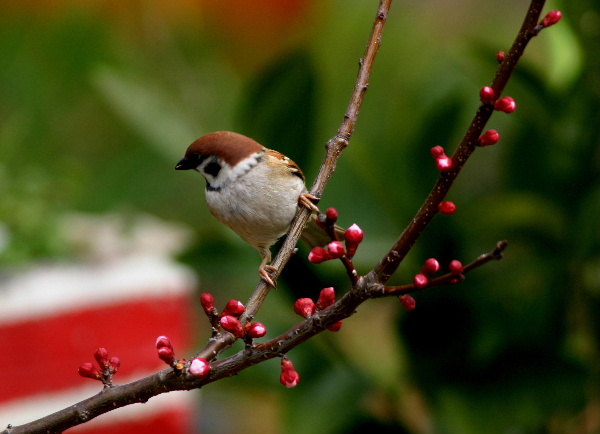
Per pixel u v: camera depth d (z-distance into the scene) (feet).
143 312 27.81
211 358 12.53
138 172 37.06
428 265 11.50
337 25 24.06
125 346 27.45
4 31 38.60
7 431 12.58
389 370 22.12
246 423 37.76
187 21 37.58
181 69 33.83
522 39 11.35
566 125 21.43
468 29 42.50
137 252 29.22
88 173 36.17
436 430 20.98
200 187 37.52
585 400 20.25
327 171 14.94
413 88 23.11
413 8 40.88
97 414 12.61
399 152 22.02
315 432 21.54
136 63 35.19
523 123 21.98
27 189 27.81
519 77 21.31
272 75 20.42
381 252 21.18
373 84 23.25
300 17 38.42
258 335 12.09
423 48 24.34
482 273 21.52
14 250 26.76
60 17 38.45
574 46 21.25
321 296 12.39
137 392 12.43
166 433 28.53
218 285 38.04
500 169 23.29
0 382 25.57
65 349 26.61
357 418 21.76
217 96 29.55
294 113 20.54
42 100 38.01
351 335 24.17
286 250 14.70
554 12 11.25
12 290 25.88
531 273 21.36
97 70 28.07
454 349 21.16
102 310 27.20
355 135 22.38
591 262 21.62
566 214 21.47
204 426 37.29
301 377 22.40
